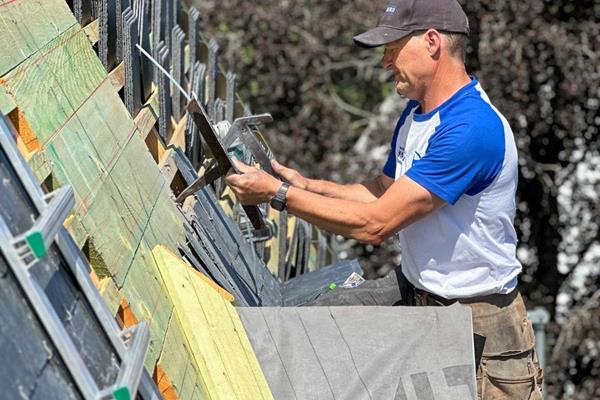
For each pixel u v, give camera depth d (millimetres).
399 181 7762
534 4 23281
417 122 8164
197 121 7852
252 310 7637
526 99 23812
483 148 7707
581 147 25953
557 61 23812
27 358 4605
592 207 26141
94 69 7859
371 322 7539
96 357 5250
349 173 25562
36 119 6219
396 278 8781
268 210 11977
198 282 7438
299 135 26078
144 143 8273
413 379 7258
